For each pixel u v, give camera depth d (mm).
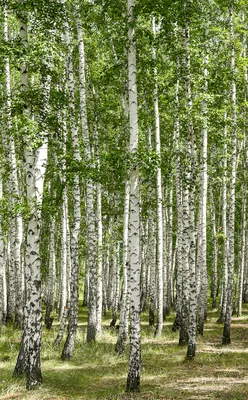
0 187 17297
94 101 17328
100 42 16578
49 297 21000
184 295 14867
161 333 16922
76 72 17984
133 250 9086
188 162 12250
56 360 12234
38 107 9562
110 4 10773
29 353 9031
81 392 8875
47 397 8328
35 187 9328
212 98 12062
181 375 10312
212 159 19016
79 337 16297
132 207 9188
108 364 11883
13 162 15086
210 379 9773
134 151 9273
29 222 9242
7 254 24969
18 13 9359
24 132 8586
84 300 32062
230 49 14891
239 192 27188
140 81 13258
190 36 13781
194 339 12070
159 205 16516
